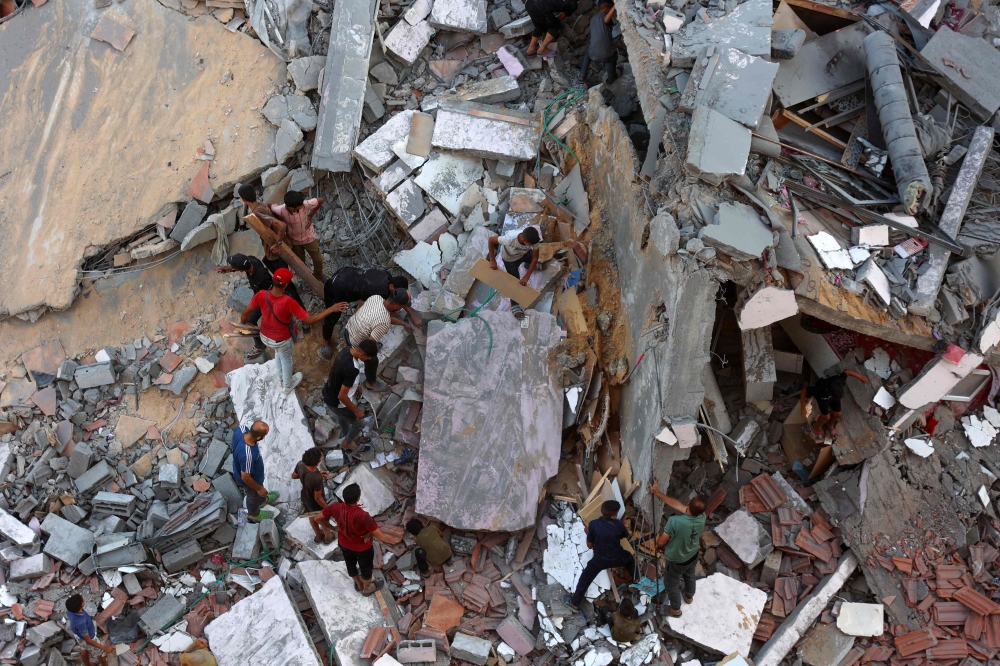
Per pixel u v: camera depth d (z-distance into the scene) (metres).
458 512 8.52
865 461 8.61
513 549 8.49
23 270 9.95
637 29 9.07
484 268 9.32
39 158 10.37
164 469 8.94
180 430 9.40
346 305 8.98
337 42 10.39
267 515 8.75
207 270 10.11
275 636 7.86
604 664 7.84
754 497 8.78
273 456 9.10
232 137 10.30
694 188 7.82
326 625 7.92
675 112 8.37
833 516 8.55
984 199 8.53
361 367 9.33
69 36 10.74
